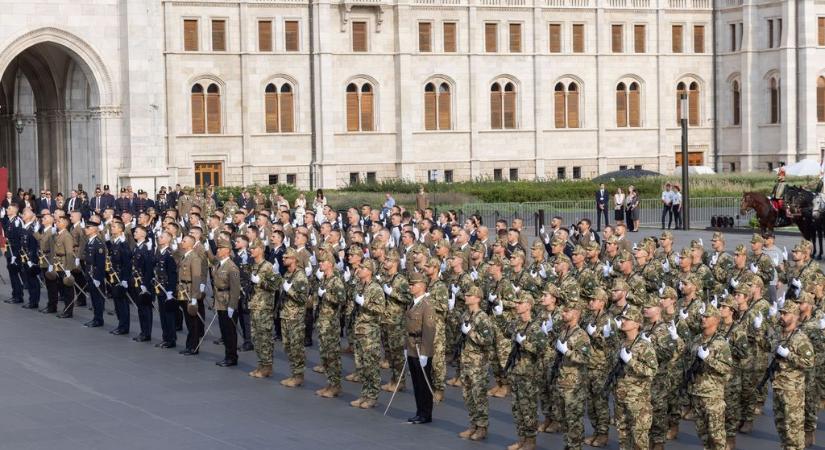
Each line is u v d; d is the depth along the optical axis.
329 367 26.67
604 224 71.44
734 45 97.00
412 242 33.62
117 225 34.84
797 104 93.56
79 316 38.47
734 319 24.03
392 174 89.00
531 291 26.81
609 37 94.69
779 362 21.00
